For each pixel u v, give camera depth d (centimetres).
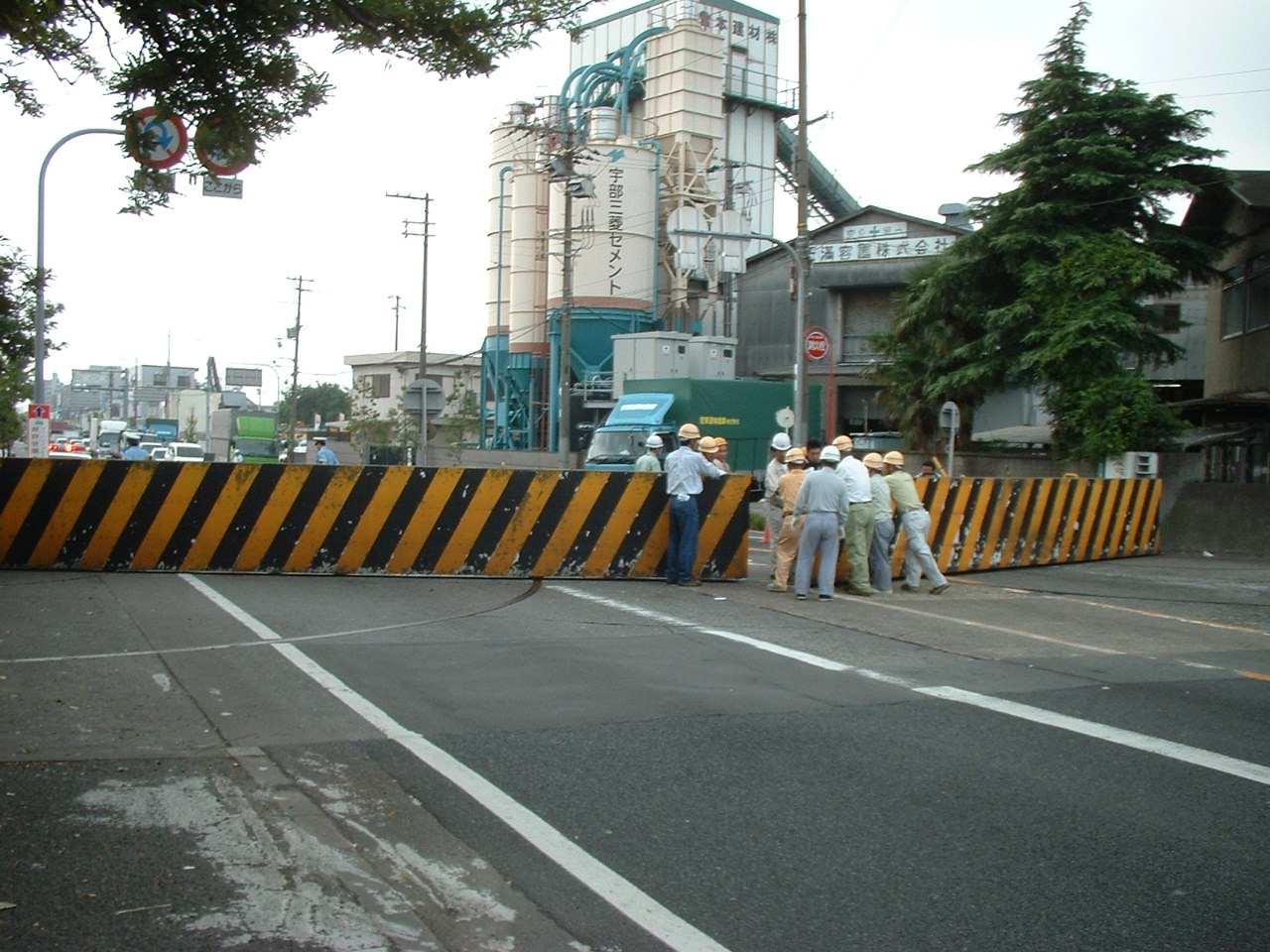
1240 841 566
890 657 1022
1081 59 2827
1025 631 1196
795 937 459
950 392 3058
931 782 655
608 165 5178
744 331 5231
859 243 4825
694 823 589
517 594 1375
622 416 3353
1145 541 2153
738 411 3531
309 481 1488
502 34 939
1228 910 486
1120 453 2500
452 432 5941
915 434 3419
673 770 677
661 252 5344
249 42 899
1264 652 1101
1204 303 3956
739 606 1328
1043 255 2766
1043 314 2694
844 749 722
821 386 3747
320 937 452
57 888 492
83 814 582
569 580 1501
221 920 464
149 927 456
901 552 1653
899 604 1391
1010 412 4384
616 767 682
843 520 1403
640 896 497
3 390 3500
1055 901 494
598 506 1516
